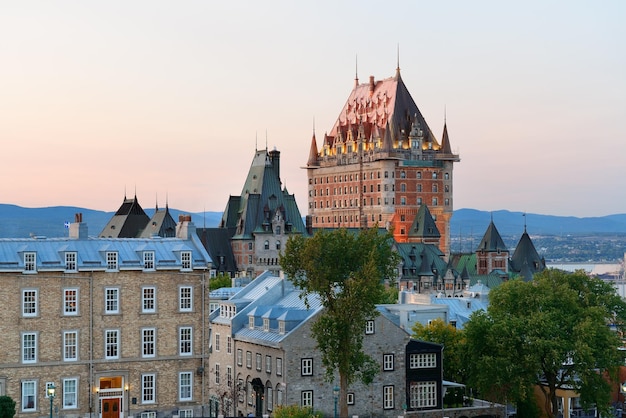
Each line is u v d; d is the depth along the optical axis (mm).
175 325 115812
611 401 144875
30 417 109188
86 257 112938
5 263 108562
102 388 112938
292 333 119000
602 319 136000
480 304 174750
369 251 119000
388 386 123750
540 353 127625
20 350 109062
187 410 115875
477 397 142000
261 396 124688
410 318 147500
